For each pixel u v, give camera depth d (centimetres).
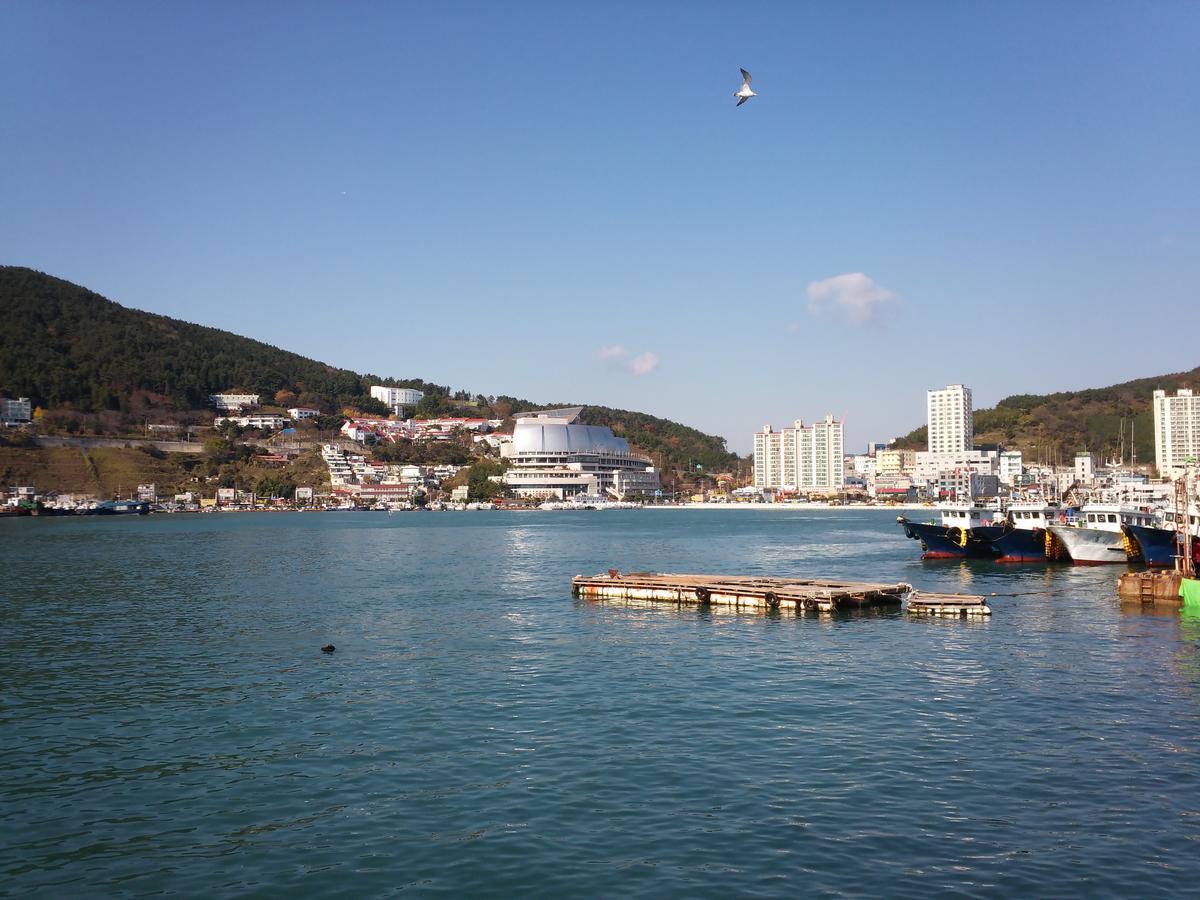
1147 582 7950
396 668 5538
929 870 2672
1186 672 5209
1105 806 3145
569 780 3453
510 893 2566
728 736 4003
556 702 4656
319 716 4412
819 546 17338
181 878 2695
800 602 7712
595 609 8144
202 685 5097
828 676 5206
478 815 3125
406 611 8081
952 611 7412
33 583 10506
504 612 7994
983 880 2606
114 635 6781
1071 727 4097
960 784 3366
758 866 2706
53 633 6881
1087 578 10362
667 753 3762
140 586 10206
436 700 4716
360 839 2945
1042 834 2916
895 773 3488
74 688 5034
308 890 2606
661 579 9225
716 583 8794
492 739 4000
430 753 3806
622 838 2919
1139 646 6000
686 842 2881
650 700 4681
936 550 13112
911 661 5609
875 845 2844
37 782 3506
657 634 6725
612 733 4069
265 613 7969
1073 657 5669
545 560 14162
